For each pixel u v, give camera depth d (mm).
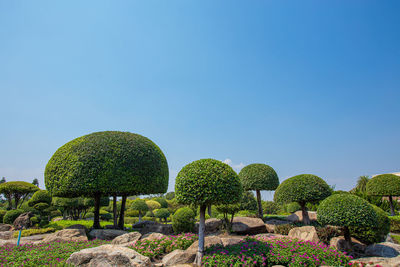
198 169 7789
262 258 7117
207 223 14000
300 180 13250
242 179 16406
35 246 9609
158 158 15023
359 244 9352
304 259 6781
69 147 13578
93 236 12719
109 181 12641
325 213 8938
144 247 8961
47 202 19203
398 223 13867
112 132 14570
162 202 37406
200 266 7199
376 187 19500
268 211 25891
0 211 20969
